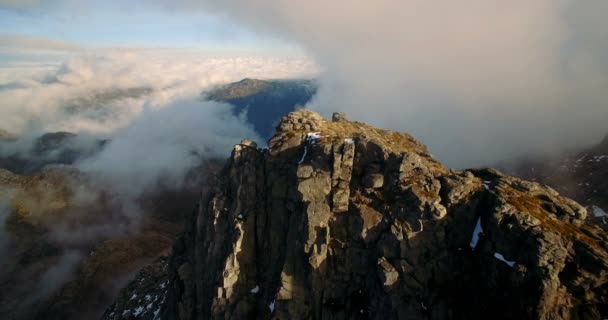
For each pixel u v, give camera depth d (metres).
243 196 75.62
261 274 72.19
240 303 69.62
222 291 70.31
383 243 61.81
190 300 80.19
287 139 76.31
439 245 60.88
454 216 62.06
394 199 64.81
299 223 68.81
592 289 50.59
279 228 72.88
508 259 55.53
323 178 67.81
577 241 54.28
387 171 67.12
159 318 93.31
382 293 60.19
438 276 59.72
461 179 64.69
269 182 75.44
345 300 63.75
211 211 79.00
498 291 55.00
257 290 71.31
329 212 66.38
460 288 58.94
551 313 49.94
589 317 49.41
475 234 61.00
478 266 58.56
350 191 67.81
